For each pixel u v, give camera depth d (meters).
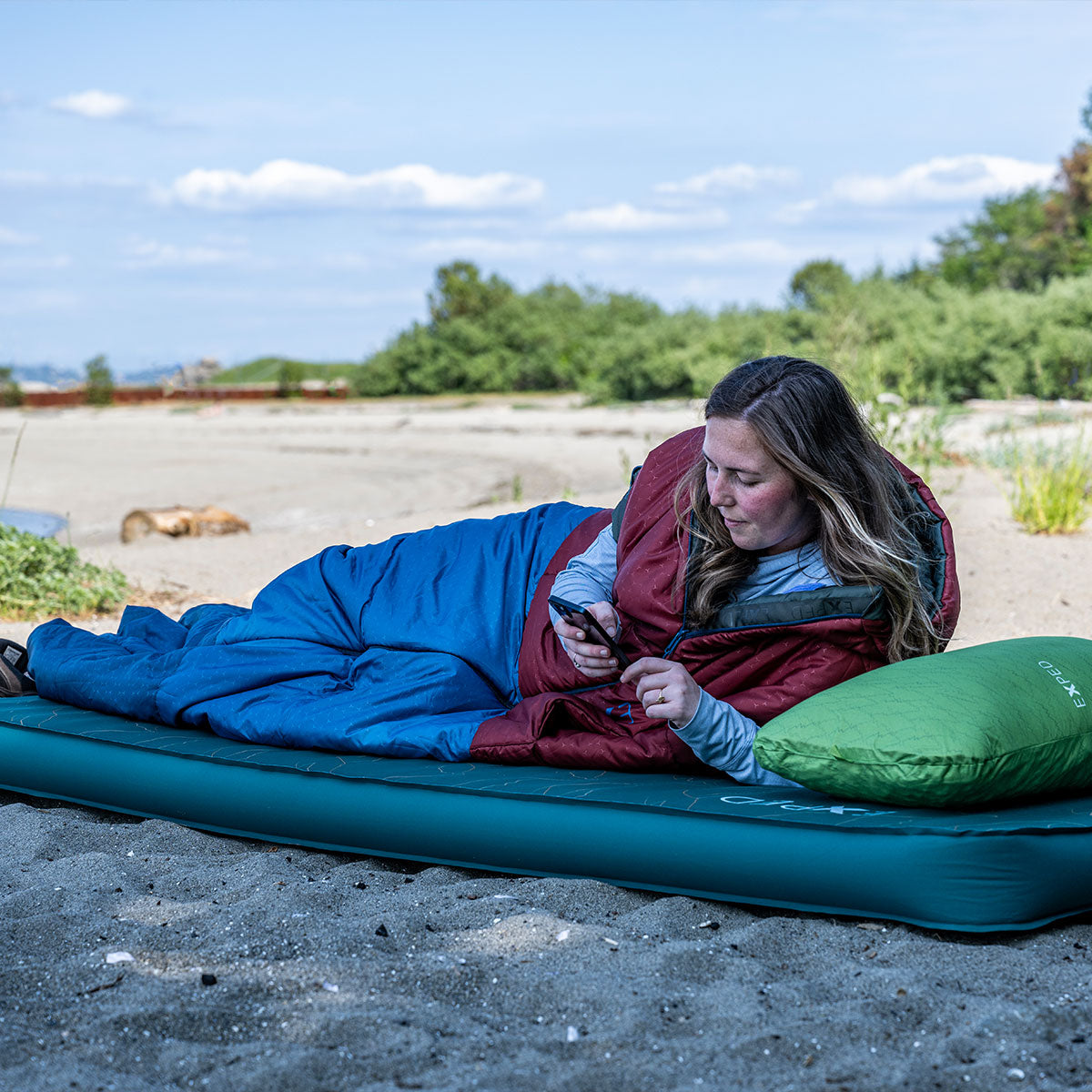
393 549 4.03
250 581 8.41
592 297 38.16
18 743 3.69
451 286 38.00
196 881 2.92
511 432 20.64
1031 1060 1.95
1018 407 17.64
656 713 2.83
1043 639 3.04
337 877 2.96
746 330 26.39
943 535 3.06
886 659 2.96
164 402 36.78
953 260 32.88
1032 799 2.73
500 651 3.64
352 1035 2.05
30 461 19.61
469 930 2.53
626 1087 1.90
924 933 2.50
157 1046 2.03
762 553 2.98
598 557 3.41
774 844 2.61
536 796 2.88
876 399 10.12
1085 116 32.31
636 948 2.43
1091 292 20.66
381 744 3.28
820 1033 2.04
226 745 3.42
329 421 25.34
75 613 7.43
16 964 2.38
